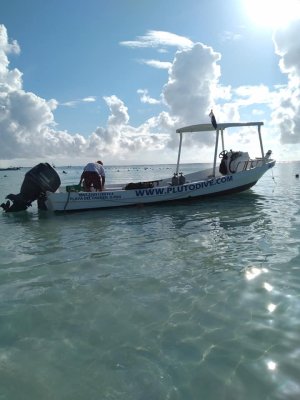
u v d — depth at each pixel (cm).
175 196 1672
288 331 438
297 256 725
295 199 1709
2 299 571
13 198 1591
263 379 354
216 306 516
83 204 1556
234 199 1756
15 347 430
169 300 546
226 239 905
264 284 586
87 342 436
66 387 354
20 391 350
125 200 1614
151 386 351
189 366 379
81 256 809
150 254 802
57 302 555
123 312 512
